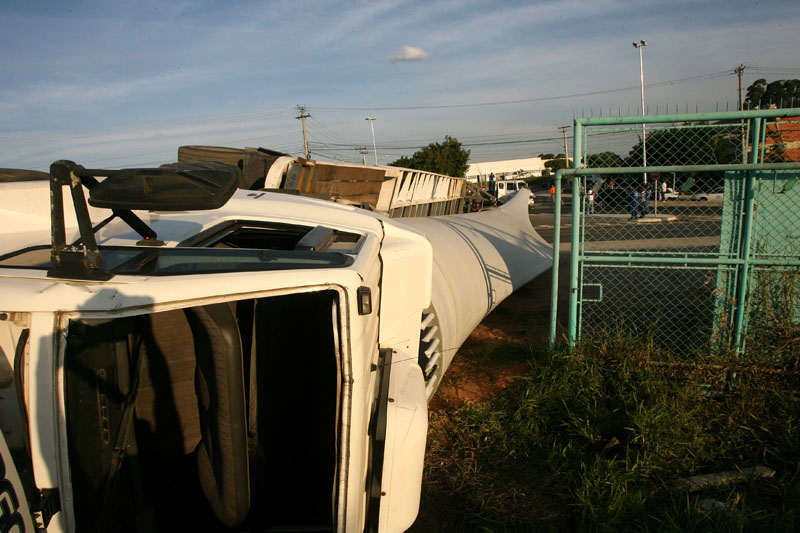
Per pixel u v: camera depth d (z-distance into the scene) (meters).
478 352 5.68
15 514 1.32
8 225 2.37
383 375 2.51
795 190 4.27
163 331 2.28
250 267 1.76
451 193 13.59
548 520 3.16
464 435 4.04
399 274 2.85
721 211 4.46
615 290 7.57
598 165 5.04
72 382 1.58
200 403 2.09
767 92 26.47
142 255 1.79
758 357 4.16
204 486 2.07
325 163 6.23
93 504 1.72
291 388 2.45
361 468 1.89
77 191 1.55
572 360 4.49
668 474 3.51
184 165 1.90
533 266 7.50
